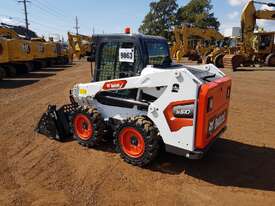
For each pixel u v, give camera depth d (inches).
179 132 168.9
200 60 1088.8
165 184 169.2
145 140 177.9
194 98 159.2
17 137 244.1
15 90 489.4
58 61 1150.3
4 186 164.7
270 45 938.7
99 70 211.3
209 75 190.7
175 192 161.0
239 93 465.1
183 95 163.0
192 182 172.2
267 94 456.4
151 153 179.0
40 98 415.8
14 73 709.3
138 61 187.3
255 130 271.1
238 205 150.6
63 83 582.2
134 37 187.0
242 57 846.5
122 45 194.1
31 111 335.0
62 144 227.1
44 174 179.0
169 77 166.9
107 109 209.2
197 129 162.6
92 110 209.6
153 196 156.7
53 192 159.0
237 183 172.7
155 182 171.0
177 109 167.2
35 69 901.8
